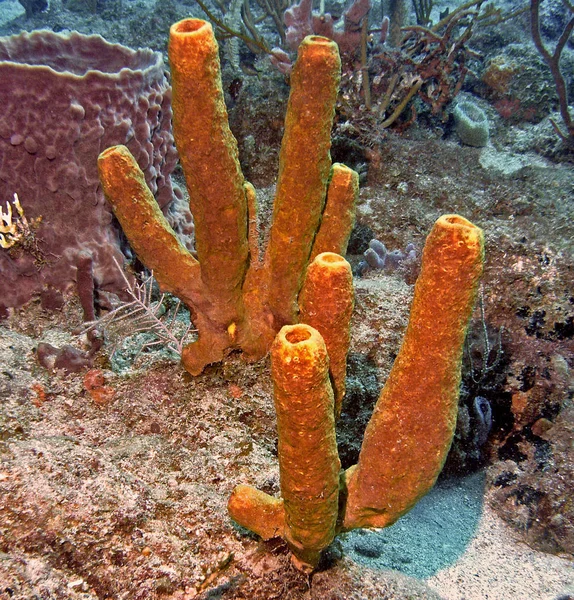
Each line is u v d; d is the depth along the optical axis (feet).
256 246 2.72
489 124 6.85
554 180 5.46
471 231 1.47
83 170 3.09
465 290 1.51
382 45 5.82
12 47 3.82
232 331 2.69
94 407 2.63
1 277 3.11
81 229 3.23
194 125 1.99
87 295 3.13
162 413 2.65
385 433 1.71
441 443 1.68
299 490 1.66
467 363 3.93
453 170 5.64
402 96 6.00
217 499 2.23
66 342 3.00
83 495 2.01
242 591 1.97
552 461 3.64
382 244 4.59
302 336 1.53
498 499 3.64
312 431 1.54
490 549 3.20
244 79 6.27
